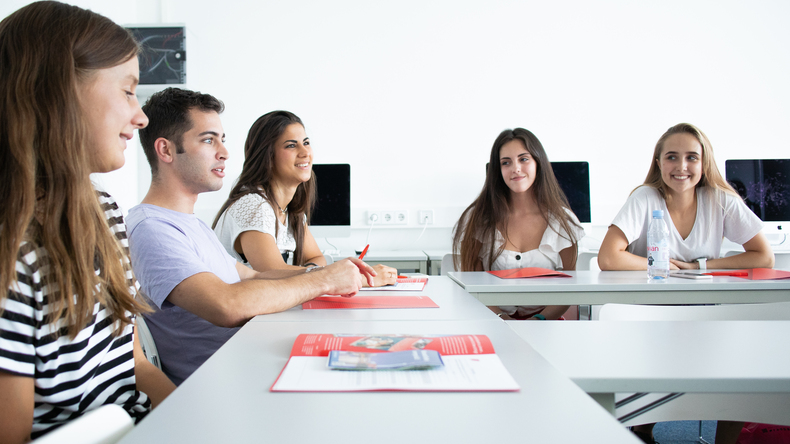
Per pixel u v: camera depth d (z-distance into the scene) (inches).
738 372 26.2
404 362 24.8
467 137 145.0
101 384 29.7
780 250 126.6
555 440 17.3
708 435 73.5
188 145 49.0
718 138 145.3
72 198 26.0
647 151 145.2
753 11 145.1
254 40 142.1
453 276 72.6
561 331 35.3
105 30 29.0
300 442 17.3
